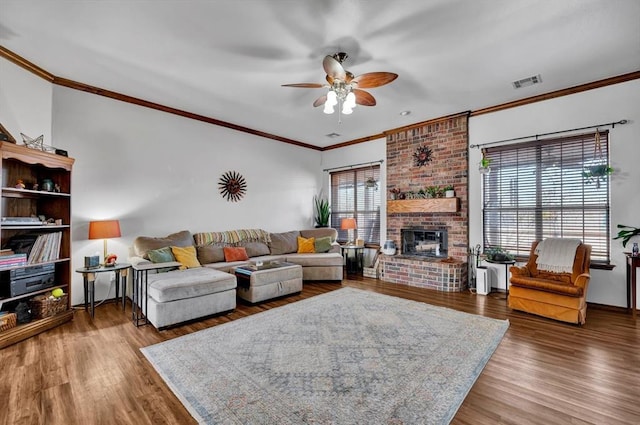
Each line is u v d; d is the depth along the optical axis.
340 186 6.62
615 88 3.44
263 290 3.76
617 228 3.44
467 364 2.20
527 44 2.71
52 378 2.02
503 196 4.29
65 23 2.42
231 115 4.72
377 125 5.22
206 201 4.88
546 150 3.95
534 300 3.24
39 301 2.84
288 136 5.98
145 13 2.30
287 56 2.92
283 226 6.10
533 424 1.59
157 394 1.86
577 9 2.24
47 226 2.91
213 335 2.74
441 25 2.43
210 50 2.83
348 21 2.38
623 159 3.41
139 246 3.82
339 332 2.79
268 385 1.94
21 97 3.00
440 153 4.84
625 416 1.65
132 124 4.05
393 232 5.43
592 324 3.02
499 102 4.15
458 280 4.33
